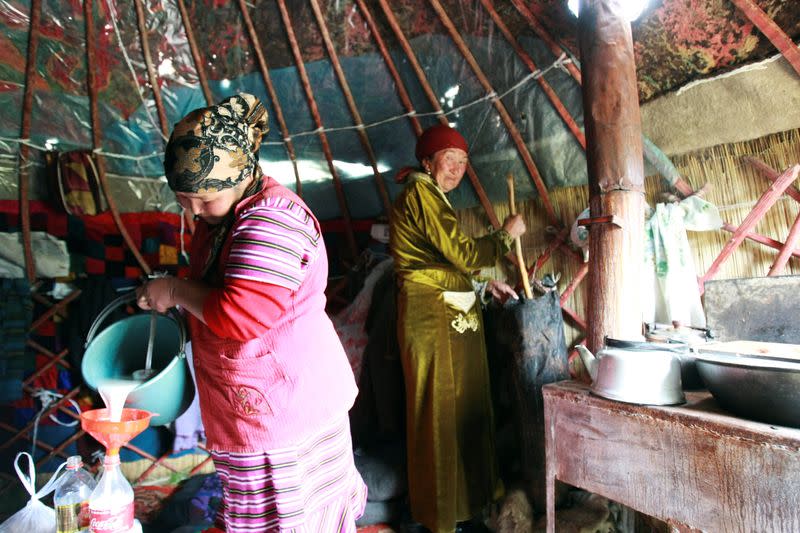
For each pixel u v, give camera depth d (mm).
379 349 2277
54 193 2465
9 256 2406
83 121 2496
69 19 2193
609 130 1440
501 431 2100
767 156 1806
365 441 2281
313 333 1069
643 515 1597
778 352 1083
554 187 2393
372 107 2635
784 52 1647
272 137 2777
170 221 2760
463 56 2340
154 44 2393
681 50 1854
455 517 1701
